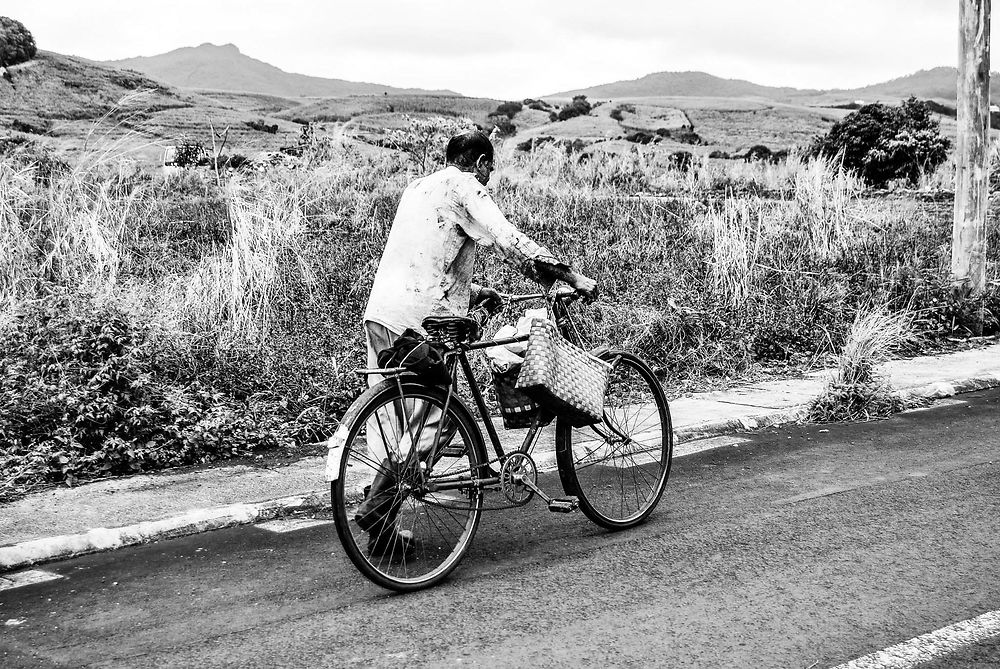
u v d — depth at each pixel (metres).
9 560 4.75
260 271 9.16
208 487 5.95
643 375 5.50
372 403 4.36
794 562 4.65
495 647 3.77
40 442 6.41
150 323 7.63
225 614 4.16
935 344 11.25
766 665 3.55
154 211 11.70
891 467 6.48
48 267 8.83
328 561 4.82
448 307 4.79
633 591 4.32
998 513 5.40
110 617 4.14
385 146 15.34
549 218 12.71
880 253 12.45
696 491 6.00
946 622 3.90
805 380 9.45
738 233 11.78
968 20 11.64
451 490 4.60
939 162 22.75
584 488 5.19
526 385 4.58
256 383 7.68
